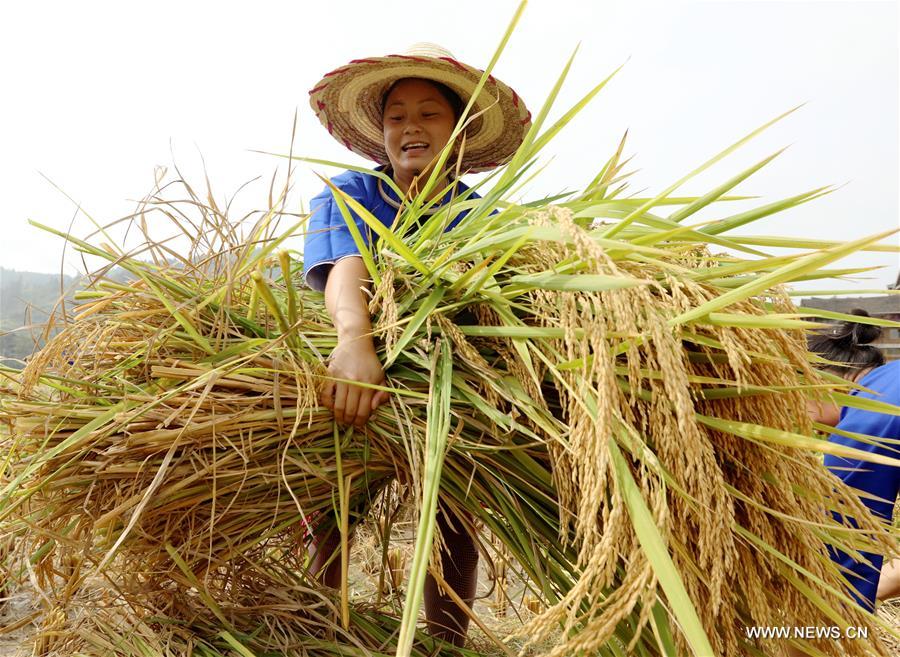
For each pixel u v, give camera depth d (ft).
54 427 4.96
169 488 4.83
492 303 5.00
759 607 3.96
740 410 4.26
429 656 6.67
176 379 5.11
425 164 7.48
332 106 8.22
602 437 3.32
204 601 6.03
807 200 4.38
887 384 6.93
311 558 6.84
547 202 5.85
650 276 4.54
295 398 5.16
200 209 5.74
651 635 4.43
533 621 3.34
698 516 3.72
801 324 3.44
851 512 4.35
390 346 5.12
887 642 7.14
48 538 5.51
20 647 6.13
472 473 5.08
